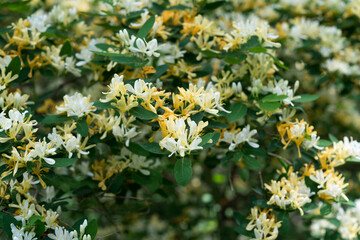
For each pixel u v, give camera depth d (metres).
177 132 1.80
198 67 2.82
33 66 2.78
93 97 3.39
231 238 4.50
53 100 3.41
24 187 2.28
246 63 2.78
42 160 1.97
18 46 2.72
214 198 5.06
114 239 3.70
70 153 2.08
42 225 1.94
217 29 2.80
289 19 4.23
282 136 2.47
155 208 4.68
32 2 3.77
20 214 2.13
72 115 2.13
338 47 3.89
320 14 4.27
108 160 2.84
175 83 2.73
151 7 3.12
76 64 2.77
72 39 3.20
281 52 3.88
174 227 4.98
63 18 3.13
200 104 1.99
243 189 5.21
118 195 3.12
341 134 4.72
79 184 2.96
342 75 3.83
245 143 2.46
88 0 3.75
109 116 2.40
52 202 2.72
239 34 2.52
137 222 4.70
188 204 5.01
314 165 2.56
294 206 2.23
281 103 2.49
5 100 2.34
